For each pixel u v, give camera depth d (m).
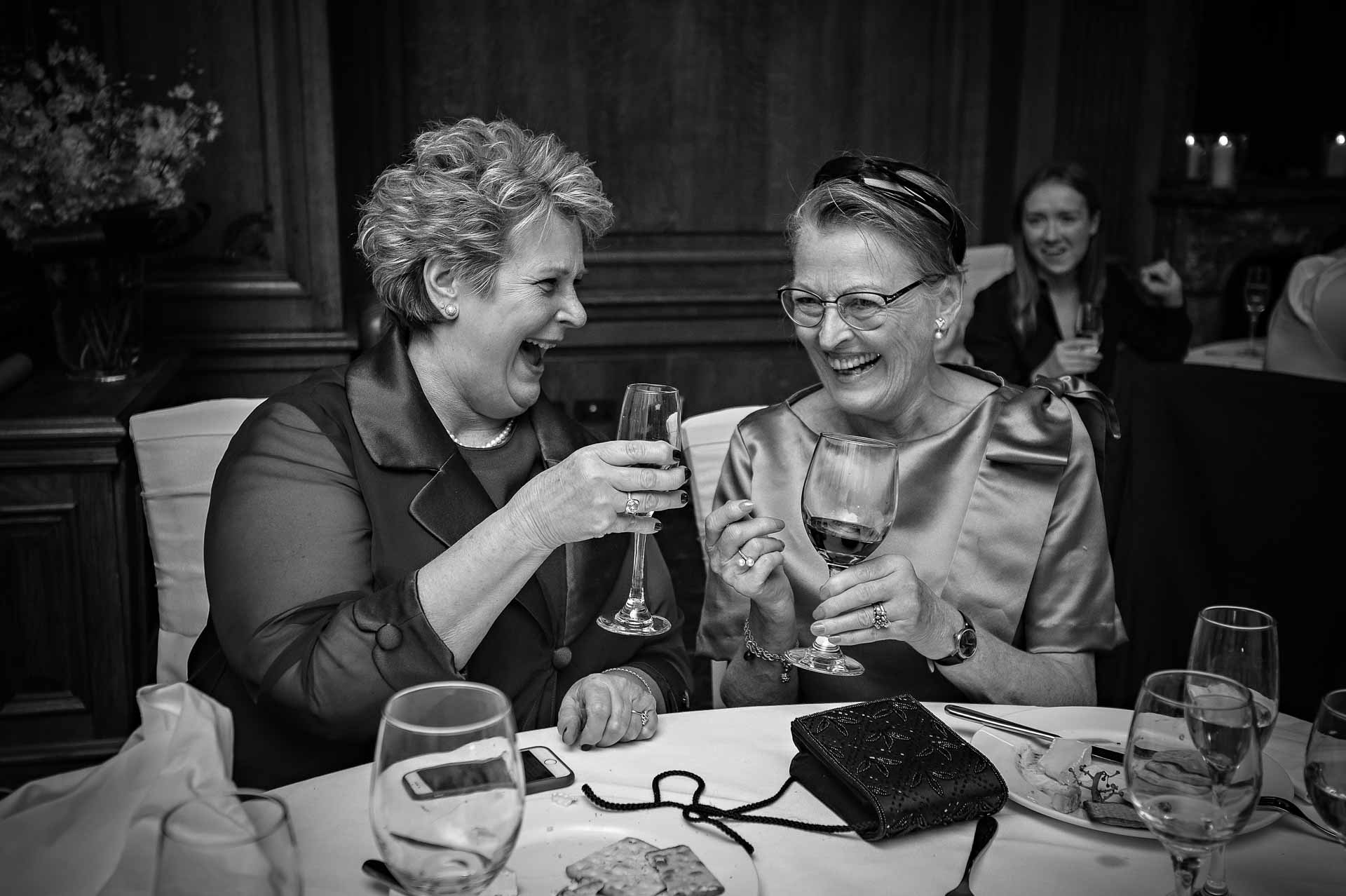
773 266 5.00
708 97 4.83
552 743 1.31
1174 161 5.52
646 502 1.30
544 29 4.63
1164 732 0.93
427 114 4.59
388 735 0.83
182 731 1.00
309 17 3.48
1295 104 7.19
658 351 4.95
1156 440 2.03
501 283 1.48
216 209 3.56
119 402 2.69
